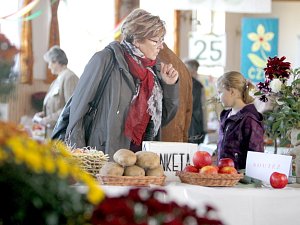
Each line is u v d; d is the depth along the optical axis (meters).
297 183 4.79
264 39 13.84
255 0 11.02
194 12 14.66
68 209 2.37
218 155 5.64
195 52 13.16
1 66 3.21
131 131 5.31
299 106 5.02
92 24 11.43
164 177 4.32
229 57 16.52
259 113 5.52
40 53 10.85
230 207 4.20
